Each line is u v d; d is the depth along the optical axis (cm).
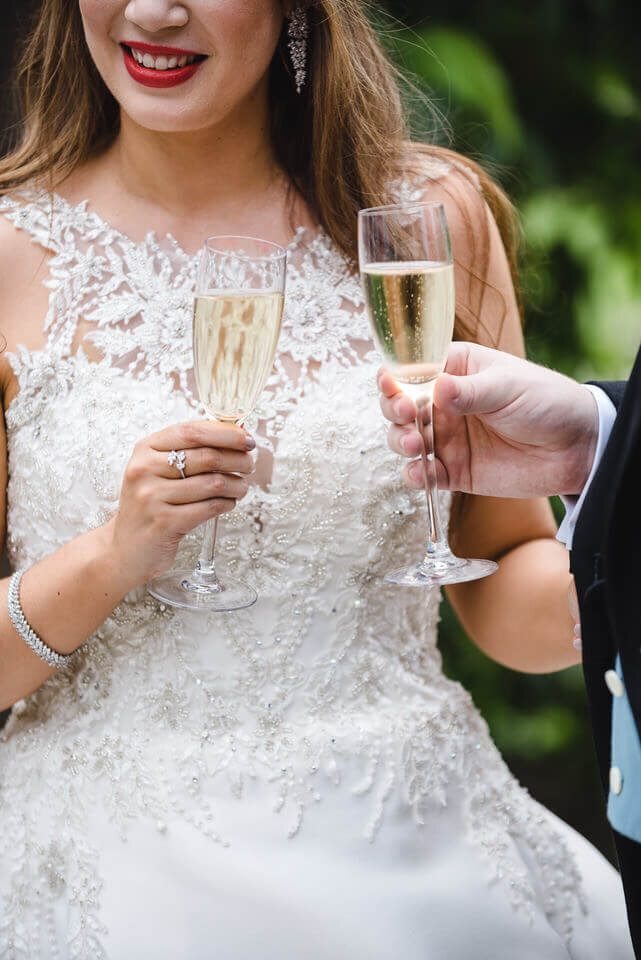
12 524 190
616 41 392
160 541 161
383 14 260
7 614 173
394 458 187
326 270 201
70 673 186
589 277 379
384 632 191
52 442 184
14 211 200
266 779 177
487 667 396
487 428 168
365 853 176
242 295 146
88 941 172
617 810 132
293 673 183
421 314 146
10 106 259
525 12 385
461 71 356
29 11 253
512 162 371
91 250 195
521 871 186
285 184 207
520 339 224
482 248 214
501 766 203
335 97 198
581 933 191
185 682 181
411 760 185
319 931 168
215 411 156
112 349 187
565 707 400
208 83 178
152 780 177
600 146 394
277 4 184
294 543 183
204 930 169
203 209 201
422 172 215
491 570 165
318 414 185
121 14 173
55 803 181
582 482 166
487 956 174
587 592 137
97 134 207
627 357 376
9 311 194
